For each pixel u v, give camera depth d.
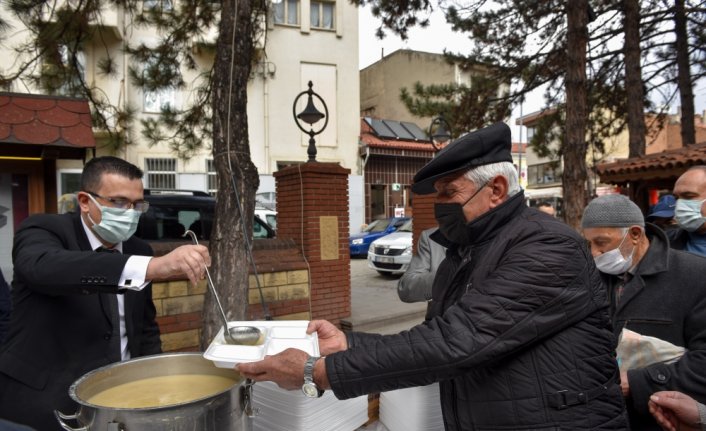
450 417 1.46
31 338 1.65
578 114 5.93
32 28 4.86
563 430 1.23
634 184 7.52
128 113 5.91
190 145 6.01
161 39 5.84
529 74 8.70
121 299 1.91
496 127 1.46
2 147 4.62
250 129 16.03
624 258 2.00
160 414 1.17
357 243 14.61
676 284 1.88
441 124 8.48
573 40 5.93
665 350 1.77
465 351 1.17
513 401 1.26
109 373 1.51
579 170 5.94
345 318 6.04
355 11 17.56
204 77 5.84
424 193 1.55
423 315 6.89
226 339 1.51
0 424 1.03
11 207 4.80
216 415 1.26
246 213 3.32
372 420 2.20
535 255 1.26
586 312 1.28
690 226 2.69
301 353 1.28
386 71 25.28
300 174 5.72
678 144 23.38
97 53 8.98
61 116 4.50
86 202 1.77
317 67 17.06
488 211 1.43
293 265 5.47
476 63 8.70
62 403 1.64
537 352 1.26
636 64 7.91
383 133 20.22
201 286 4.45
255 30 5.02
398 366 1.19
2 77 4.97
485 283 1.29
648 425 1.80
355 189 17.78
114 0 5.13
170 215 6.46
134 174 1.82
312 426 1.70
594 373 1.29
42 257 1.55
